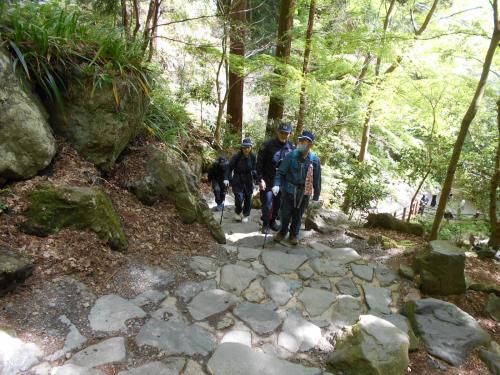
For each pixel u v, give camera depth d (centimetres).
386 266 478
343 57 837
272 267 431
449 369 302
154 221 442
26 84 376
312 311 355
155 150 512
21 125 348
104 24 529
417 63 705
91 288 317
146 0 994
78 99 417
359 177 770
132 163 489
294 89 851
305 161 473
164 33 1109
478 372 301
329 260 472
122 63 461
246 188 614
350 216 783
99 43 447
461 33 561
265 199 534
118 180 465
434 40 642
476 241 665
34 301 284
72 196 349
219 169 690
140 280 347
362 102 853
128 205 439
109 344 267
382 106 792
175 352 271
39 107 391
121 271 349
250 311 337
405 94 757
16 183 350
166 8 952
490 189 604
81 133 421
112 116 439
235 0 821
